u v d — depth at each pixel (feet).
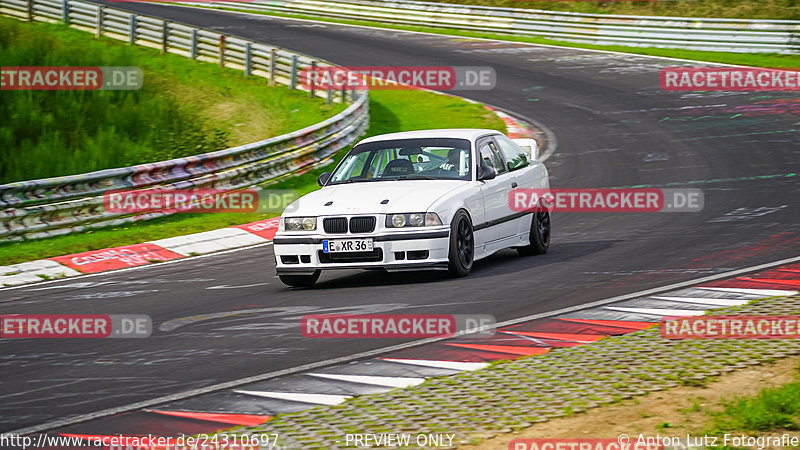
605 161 208.74
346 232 105.70
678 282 99.60
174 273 128.26
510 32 416.05
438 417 58.65
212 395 67.05
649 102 279.90
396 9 453.99
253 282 117.08
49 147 231.30
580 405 59.93
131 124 259.19
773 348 71.31
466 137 118.83
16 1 408.05
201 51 348.79
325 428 57.52
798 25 333.01
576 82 318.04
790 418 56.39
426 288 103.45
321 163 219.00
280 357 77.05
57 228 159.12
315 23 458.50
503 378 66.59
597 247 127.44
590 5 442.91
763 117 246.27
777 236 125.08
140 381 72.08
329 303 98.37
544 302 92.99
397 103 305.12
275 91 305.32
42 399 68.49
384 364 72.95
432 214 105.29
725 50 350.02
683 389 62.64
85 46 358.43
